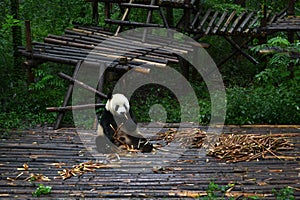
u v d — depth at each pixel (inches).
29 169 202.8
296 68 314.5
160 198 173.2
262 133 261.4
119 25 352.2
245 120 284.0
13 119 282.2
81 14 405.1
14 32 337.4
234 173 199.3
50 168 204.4
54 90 319.0
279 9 442.9
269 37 413.7
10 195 176.2
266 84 334.0
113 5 426.9
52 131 265.1
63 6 404.5
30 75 305.3
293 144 239.9
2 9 357.7
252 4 454.9
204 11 397.7
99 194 176.2
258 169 204.1
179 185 185.6
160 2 349.1
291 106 289.0
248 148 228.4
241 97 304.7
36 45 320.8
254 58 400.2
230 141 239.8
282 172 200.1
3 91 320.8
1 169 202.7
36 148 232.4
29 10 406.6
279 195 171.9
